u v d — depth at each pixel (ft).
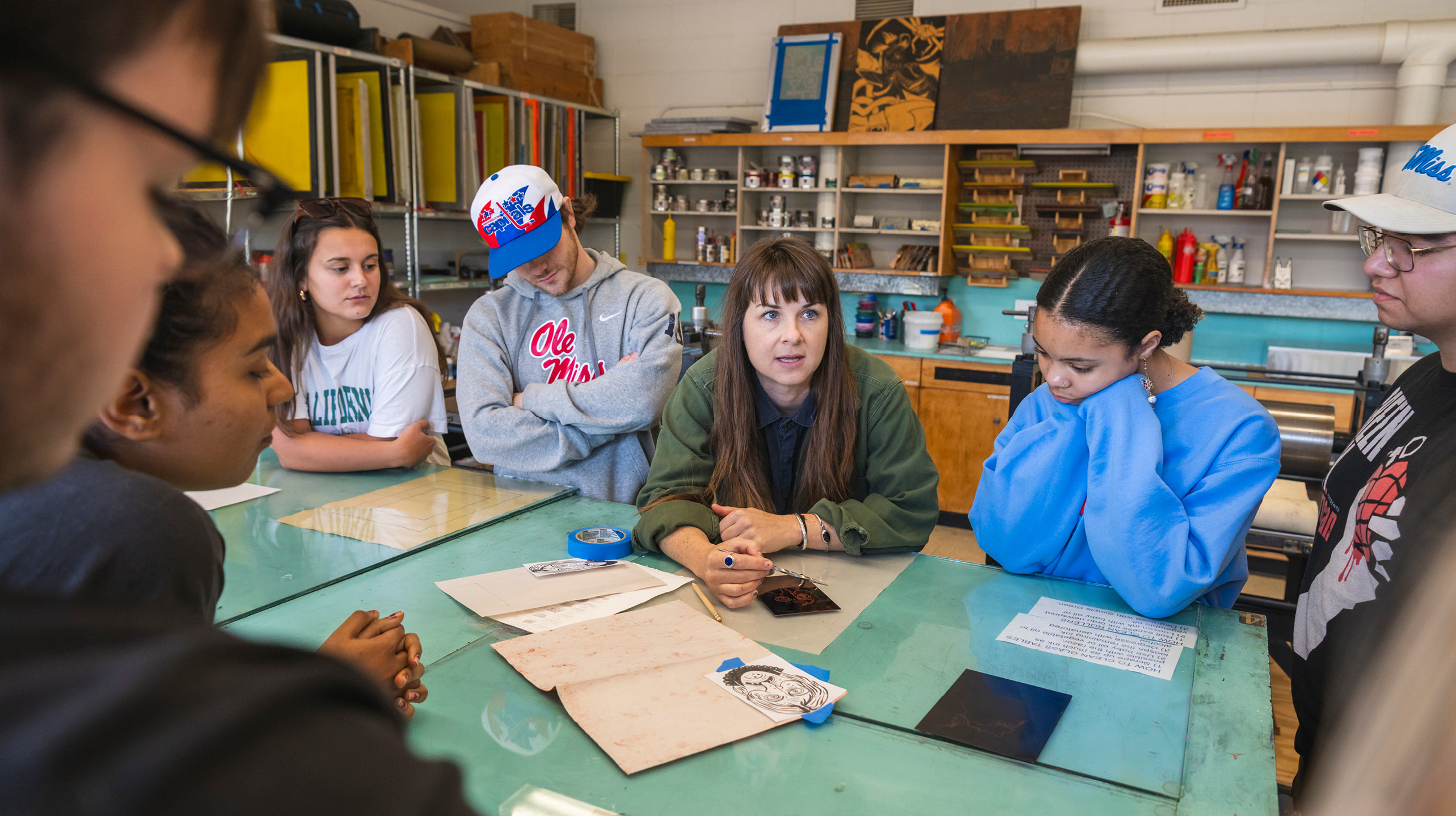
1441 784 0.63
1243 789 2.54
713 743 2.71
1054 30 14.05
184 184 0.89
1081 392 4.42
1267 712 2.99
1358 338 13.48
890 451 5.01
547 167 15.42
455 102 13.37
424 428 6.30
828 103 15.39
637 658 3.25
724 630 3.54
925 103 14.89
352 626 2.81
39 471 0.74
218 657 0.69
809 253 4.72
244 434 2.19
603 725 2.79
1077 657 3.42
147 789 0.57
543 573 4.16
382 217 14.76
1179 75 13.94
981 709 2.98
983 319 15.71
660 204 17.07
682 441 5.19
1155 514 3.94
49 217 0.64
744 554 3.93
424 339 6.57
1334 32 12.47
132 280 0.72
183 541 1.48
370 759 0.69
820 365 4.95
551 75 16.08
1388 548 3.37
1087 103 14.53
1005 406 13.26
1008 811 2.43
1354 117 13.11
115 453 2.05
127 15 0.64
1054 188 14.71
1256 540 7.52
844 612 3.85
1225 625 3.77
